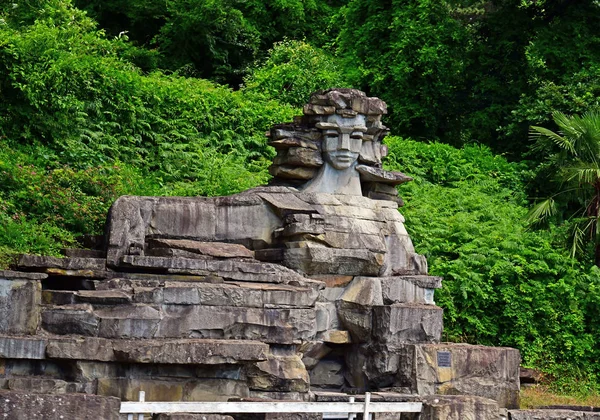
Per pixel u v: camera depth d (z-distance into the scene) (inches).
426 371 503.8
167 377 445.7
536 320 692.7
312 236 530.3
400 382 508.7
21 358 424.8
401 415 453.4
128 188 691.4
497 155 927.7
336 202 552.7
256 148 846.5
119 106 780.0
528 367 668.1
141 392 381.4
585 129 730.8
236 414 422.3
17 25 873.5
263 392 464.1
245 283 494.9
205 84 897.5
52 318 444.5
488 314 693.9
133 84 799.1
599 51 982.4
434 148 903.7
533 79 980.6
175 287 463.2
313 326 490.0
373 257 542.0
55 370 433.4
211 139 825.5
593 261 740.0
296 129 564.4
